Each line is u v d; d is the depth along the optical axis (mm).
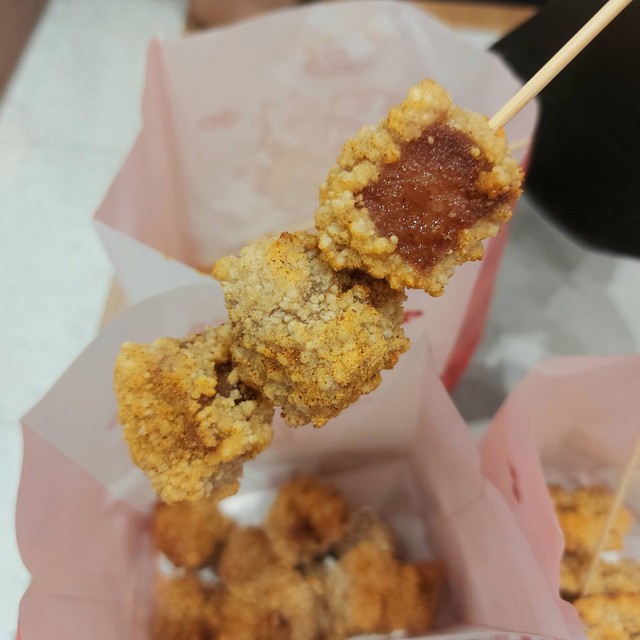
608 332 240
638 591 182
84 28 311
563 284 250
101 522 180
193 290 164
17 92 292
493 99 191
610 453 197
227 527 197
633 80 182
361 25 203
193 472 124
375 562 186
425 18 196
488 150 108
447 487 182
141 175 190
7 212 262
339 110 221
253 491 208
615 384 174
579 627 145
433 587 184
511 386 229
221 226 240
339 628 181
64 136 283
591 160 208
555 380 165
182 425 126
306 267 116
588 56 188
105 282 250
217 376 130
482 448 182
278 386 118
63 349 235
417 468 199
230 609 180
